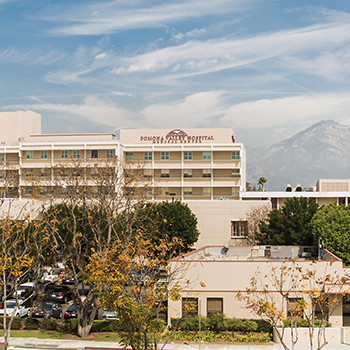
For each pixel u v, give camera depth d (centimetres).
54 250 4125
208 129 10044
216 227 7388
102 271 2830
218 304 3816
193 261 3803
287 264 3738
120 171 6850
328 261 3716
